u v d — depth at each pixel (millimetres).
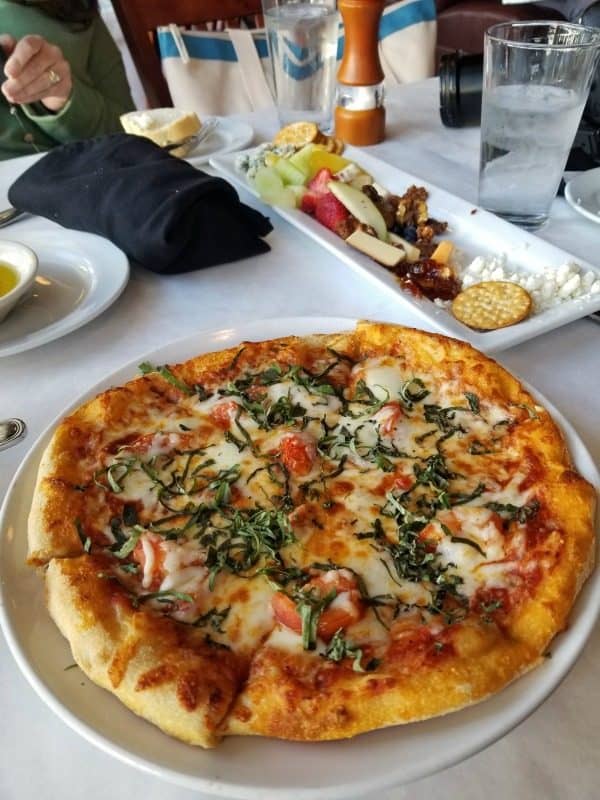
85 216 521
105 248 518
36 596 273
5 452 358
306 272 517
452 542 289
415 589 277
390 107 796
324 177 569
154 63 1000
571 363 405
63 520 297
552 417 339
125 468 327
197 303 485
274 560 289
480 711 226
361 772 209
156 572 282
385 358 388
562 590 256
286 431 347
